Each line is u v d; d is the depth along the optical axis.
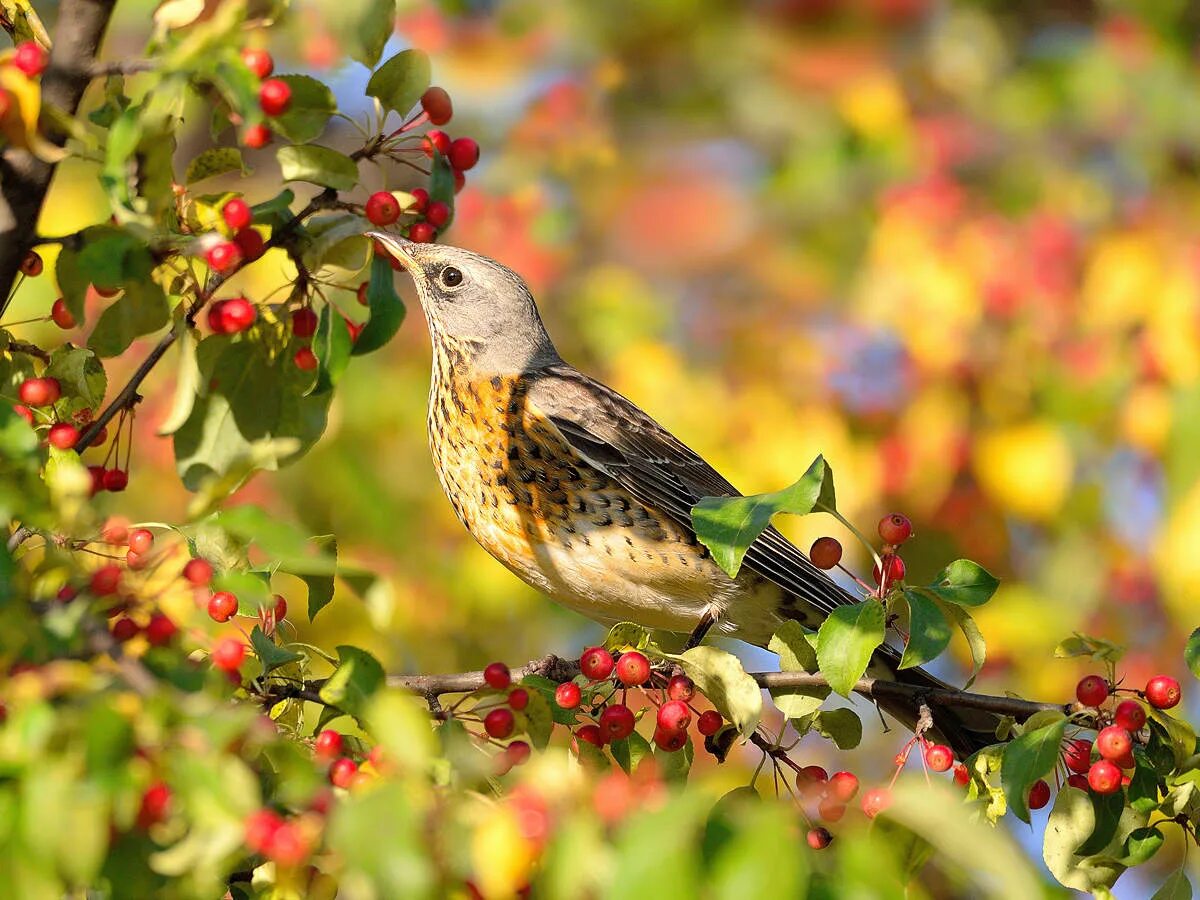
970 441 13.48
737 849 3.87
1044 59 15.53
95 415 7.08
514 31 15.23
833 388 13.77
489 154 15.08
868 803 5.55
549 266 14.27
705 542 6.54
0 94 5.48
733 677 6.89
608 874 4.14
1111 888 6.97
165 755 4.12
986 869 4.36
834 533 13.27
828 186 15.23
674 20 15.62
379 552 12.80
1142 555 13.45
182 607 6.03
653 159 16.02
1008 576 13.79
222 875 5.28
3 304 6.08
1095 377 13.39
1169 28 15.43
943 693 7.44
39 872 3.82
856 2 15.88
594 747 6.81
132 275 6.01
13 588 4.61
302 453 6.78
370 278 7.12
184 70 5.39
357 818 4.00
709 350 14.61
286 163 6.56
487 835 4.23
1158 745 6.98
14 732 4.01
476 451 10.78
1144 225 14.23
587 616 11.18
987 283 13.54
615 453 10.66
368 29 6.82
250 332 6.73
